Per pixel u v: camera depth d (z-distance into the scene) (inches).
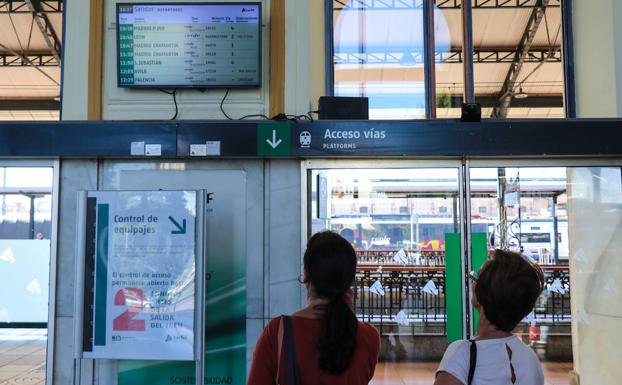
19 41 230.1
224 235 203.3
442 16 232.5
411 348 206.7
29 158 204.1
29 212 207.0
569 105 225.6
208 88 216.2
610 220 209.2
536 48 230.2
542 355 211.9
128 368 195.0
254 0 220.4
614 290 210.8
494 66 229.9
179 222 171.5
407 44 230.4
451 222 207.0
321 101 204.4
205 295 188.1
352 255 79.3
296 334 76.7
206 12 214.8
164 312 169.5
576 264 209.5
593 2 224.7
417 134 196.4
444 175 207.0
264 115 215.5
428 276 207.3
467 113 197.0
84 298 170.9
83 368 198.8
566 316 210.8
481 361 79.8
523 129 196.5
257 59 214.7
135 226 171.8
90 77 216.8
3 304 204.5
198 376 169.6
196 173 205.2
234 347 199.0
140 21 214.7
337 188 206.8
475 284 86.3
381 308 207.8
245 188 204.8
